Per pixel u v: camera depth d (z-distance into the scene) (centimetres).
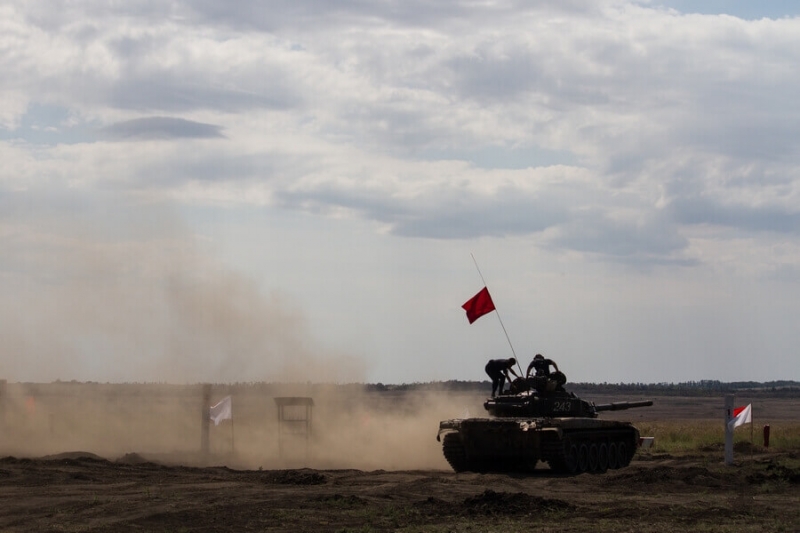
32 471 3203
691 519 2338
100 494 2709
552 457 3644
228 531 2167
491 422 3694
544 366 4084
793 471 3234
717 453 4647
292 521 2281
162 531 2164
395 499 2678
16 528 2169
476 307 4144
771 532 2156
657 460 4419
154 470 3394
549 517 2353
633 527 2211
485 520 2314
